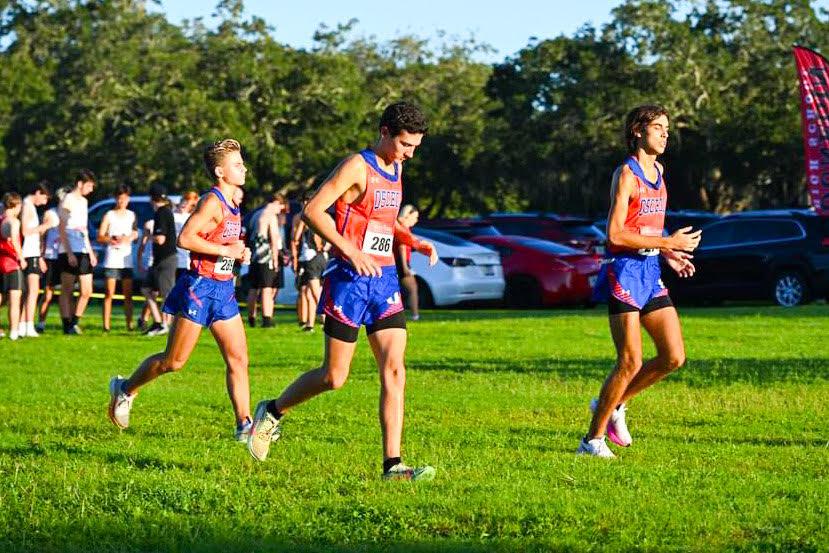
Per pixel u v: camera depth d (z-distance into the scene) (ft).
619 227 44.78
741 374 71.20
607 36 330.75
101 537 32.86
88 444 47.60
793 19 331.77
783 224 140.67
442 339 93.09
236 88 342.44
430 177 357.20
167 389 64.39
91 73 342.85
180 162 320.91
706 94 322.96
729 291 142.72
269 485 39.19
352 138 341.62
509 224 161.99
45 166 338.13
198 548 31.76
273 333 100.89
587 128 323.16
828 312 120.47
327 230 39.52
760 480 40.29
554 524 33.91
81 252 99.86
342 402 59.82
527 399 61.36
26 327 97.30
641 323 45.78
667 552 31.37
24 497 37.19
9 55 376.89
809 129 134.21
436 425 53.16
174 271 99.35
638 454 45.96
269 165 331.57
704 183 334.03
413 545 31.83
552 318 113.80
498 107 350.23
